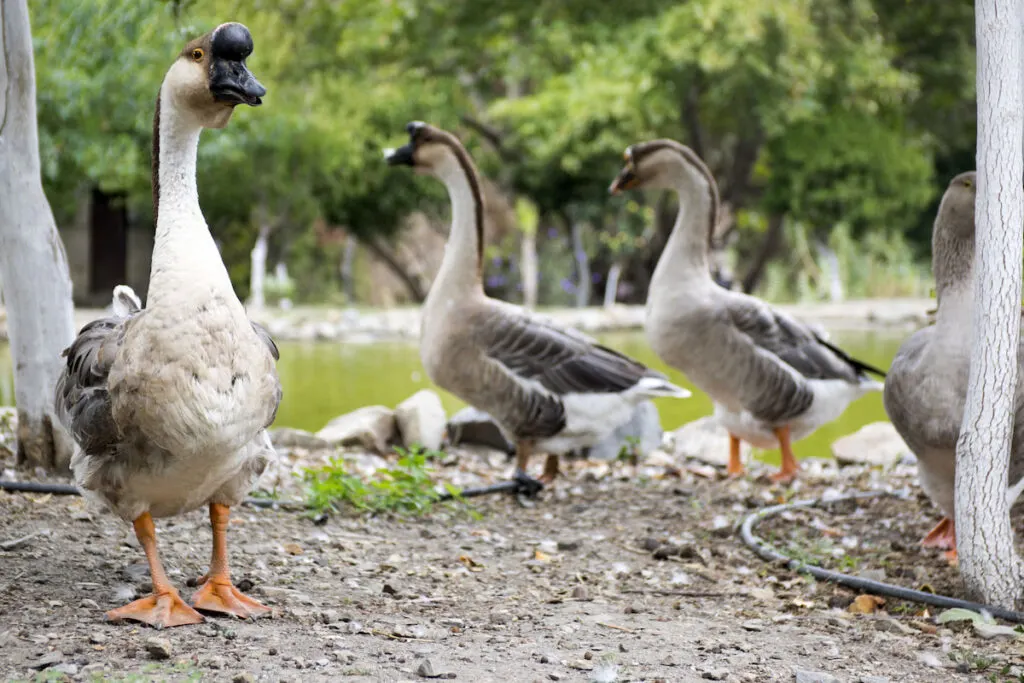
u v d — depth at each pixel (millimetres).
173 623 4168
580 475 8195
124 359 3979
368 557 5539
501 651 4152
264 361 4184
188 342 3951
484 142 31281
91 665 3703
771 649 4355
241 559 5254
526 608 4863
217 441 4035
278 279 27297
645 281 30453
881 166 24766
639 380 7605
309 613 4520
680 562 5848
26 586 4586
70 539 5270
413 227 32594
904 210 26469
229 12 18359
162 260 4043
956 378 5336
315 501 6238
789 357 7926
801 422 8188
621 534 6406
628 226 28219
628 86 23531
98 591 4586
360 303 32219
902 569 5707
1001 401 4844
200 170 21594
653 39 22750
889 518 6734
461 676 3797
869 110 24531
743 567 5777
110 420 4051
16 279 6340
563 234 30969
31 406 6418
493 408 7406
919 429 5484
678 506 7078
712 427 9922
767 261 31391
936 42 25766
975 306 4879
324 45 23531
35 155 6395
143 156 19859
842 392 8219
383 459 8586
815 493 7430
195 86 4113
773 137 25328
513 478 7332
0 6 6195
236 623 4285
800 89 23812
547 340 7363
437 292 7426
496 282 29906
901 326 22203
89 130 16531
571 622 4648
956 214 5332
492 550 5906
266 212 24453
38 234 6379
